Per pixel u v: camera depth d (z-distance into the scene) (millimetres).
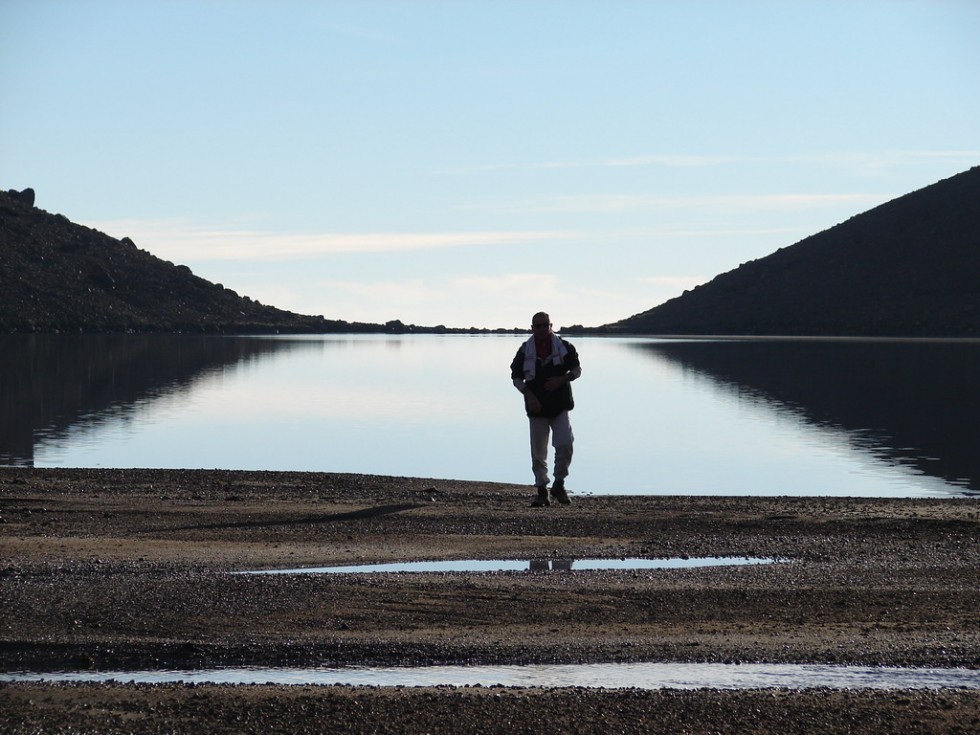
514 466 27031
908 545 13477
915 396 53688
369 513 15750
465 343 162000
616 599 10344
